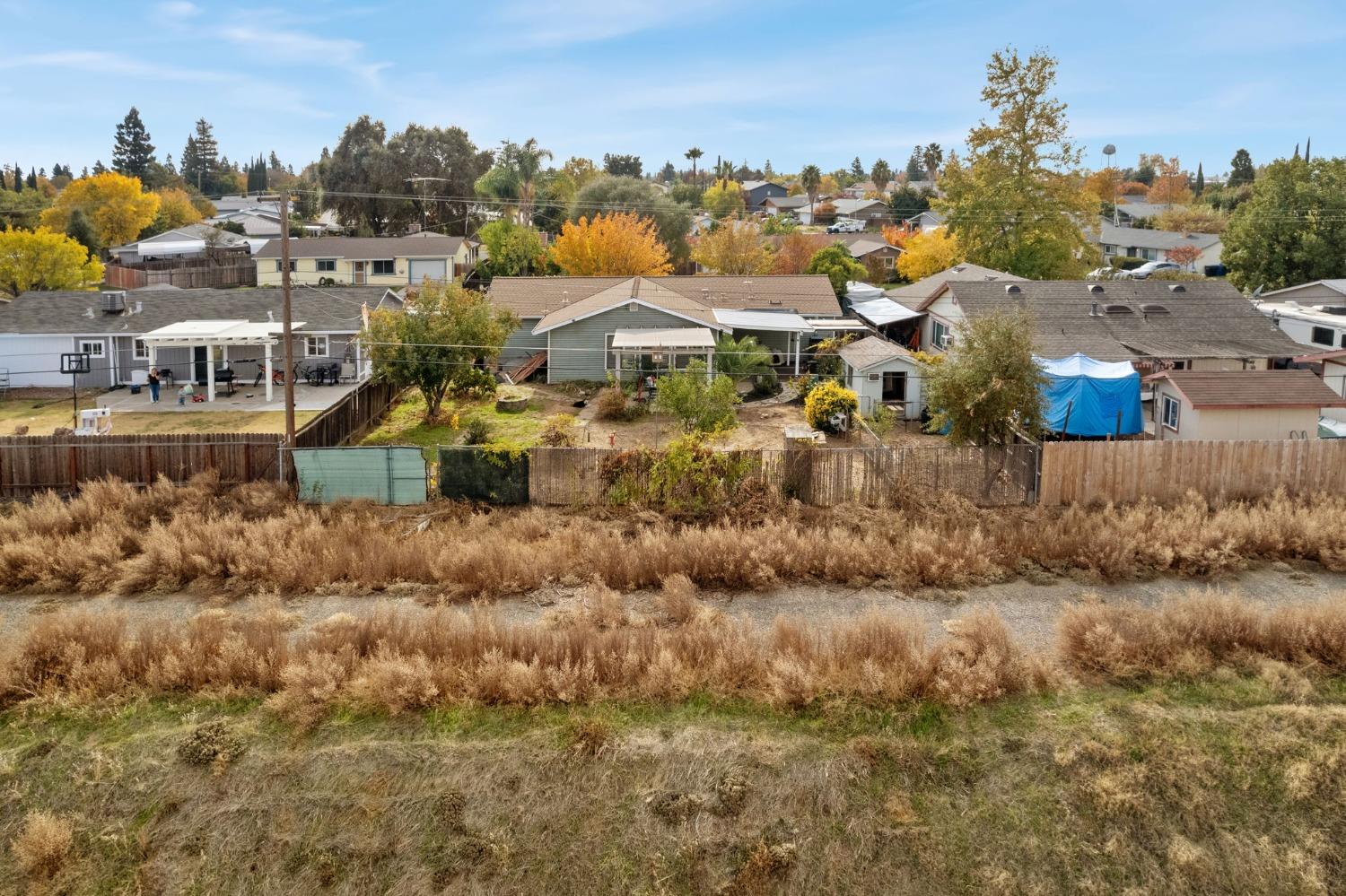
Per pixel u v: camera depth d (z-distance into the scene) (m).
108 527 18.25
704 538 17.39
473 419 28.44
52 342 32.44
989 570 16.67
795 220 106.19
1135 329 29.55
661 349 30.81
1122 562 16.77
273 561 16.75
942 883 10.03
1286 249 50.72
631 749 11.34
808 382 31.69
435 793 10.91
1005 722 11.71
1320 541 17.41
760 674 12.53
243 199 102.00
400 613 15.33
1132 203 103.00
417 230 78.12
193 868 10.37
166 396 31.41
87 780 11.18
